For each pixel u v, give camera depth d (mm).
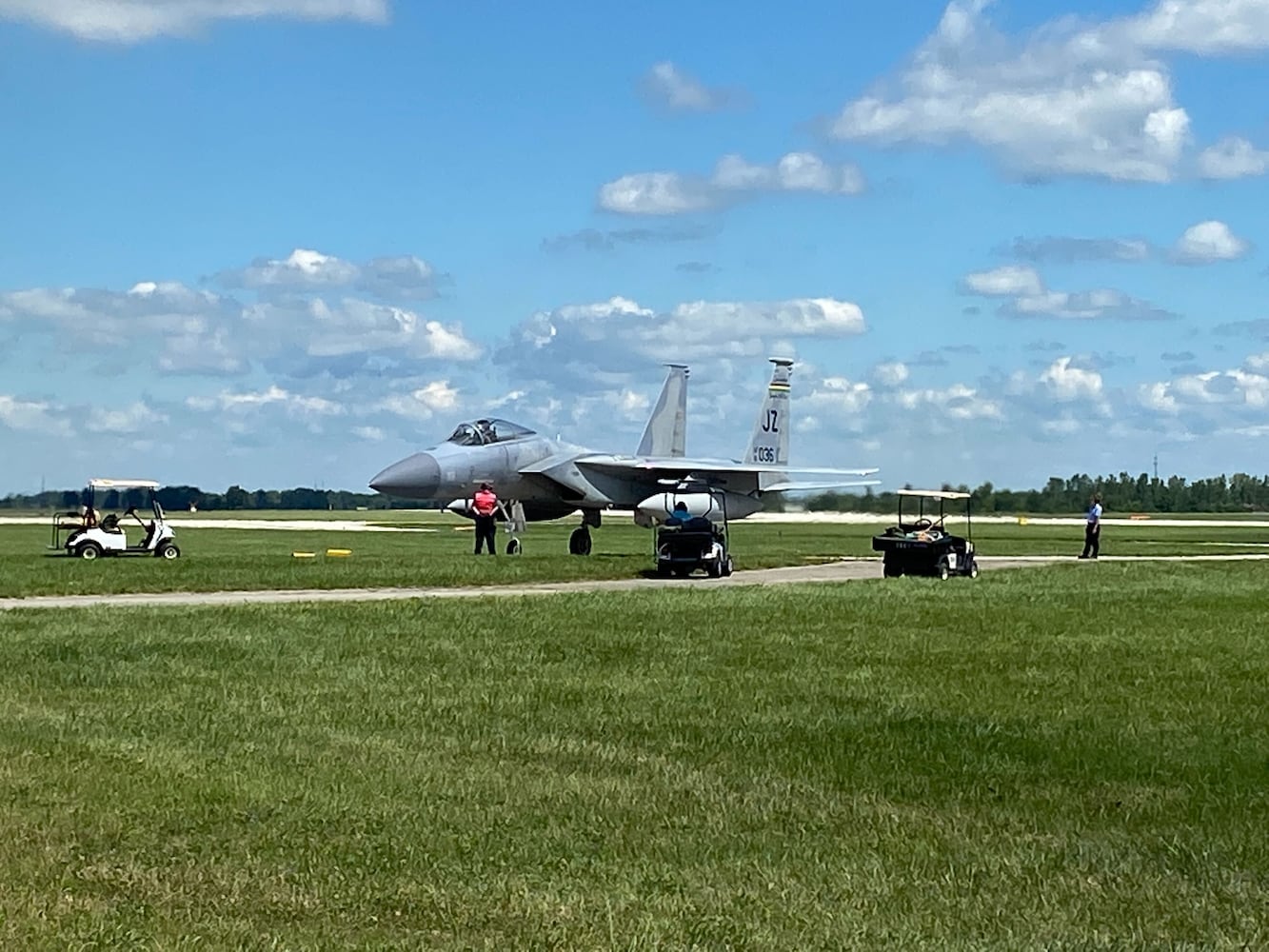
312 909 8352
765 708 15227
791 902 8625
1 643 19484
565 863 9398
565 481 46719
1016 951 7820
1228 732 13906
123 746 12875
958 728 14078
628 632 21453
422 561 38156
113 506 63594
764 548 53625
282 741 13273
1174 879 9180
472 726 14141
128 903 8375
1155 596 28359
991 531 88000
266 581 31172
